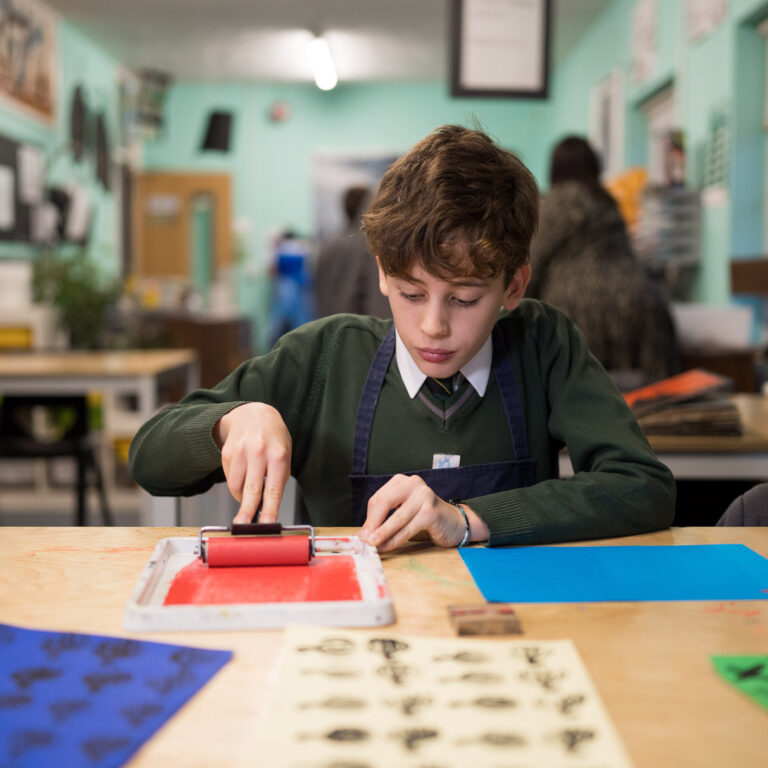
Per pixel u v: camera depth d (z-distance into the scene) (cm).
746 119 379
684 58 441
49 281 443
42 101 562
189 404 100
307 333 109
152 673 53
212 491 156
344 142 861
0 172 482
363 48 739
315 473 105
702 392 162
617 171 565
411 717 47
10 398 313
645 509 86
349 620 60
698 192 418
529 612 64
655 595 67
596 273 228
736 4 372
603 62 605
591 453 96
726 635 59
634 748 45
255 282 858
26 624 61
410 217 80
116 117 755
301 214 864
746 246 382
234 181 859
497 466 101
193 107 847
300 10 634
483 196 81
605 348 229
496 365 103
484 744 44
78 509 298
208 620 60
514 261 85
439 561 76
